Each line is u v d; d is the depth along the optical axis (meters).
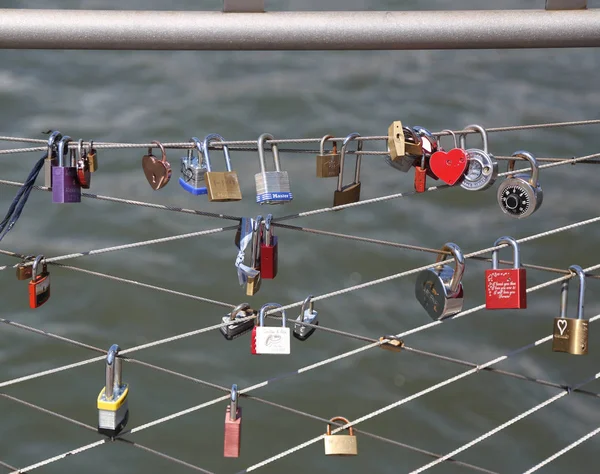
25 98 22.08
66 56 23.73
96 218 18.36
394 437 14.29
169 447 14.23
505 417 14.57
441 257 4.65
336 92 22.64
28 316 16.23
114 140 20.91
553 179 19.53
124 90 22.58
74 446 14.19
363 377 15.26
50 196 18.81
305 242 17.89
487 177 4.48
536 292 16.80
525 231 18.16
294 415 14.67
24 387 14.97
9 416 14.50
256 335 4.52
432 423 14.49
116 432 4.48
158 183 4.81
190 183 4.73
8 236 17.72
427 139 4.61
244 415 14.62
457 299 4.50
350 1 25.38
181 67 23.58
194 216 18.48
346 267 17.45
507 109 22.19
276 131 21.33
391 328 16.08
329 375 15.26
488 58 24.11
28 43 3.37
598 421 14.51
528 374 15.28
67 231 18.05
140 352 15.72
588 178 19.61
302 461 14.08
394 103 22.31
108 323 16.36
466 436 14.28
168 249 17.81
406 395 14.94
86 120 21.48
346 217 18.47
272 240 4.60
